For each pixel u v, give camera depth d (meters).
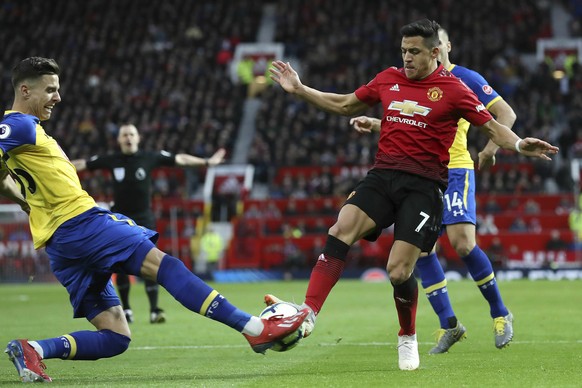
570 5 135.12
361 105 22.34
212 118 114.12
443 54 27.45
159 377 20.83
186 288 19.38
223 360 24.72
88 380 20.27
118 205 38.88
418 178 20.97
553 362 22.91
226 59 124.88
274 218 95.19
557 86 112.81
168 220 96.06
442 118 21.11
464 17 123.69
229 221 98.38
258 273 87.19
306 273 87.44
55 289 74.38
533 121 103.88
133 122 112.00
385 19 125.44
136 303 54.62
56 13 133.62
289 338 19.61
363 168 99.50
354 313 43.31
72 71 122.19
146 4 134.50
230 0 136.38
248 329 19.38
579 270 82.44
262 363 23.78
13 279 85.88
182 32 129.25
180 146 106.44
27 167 19.84
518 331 32.28
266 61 124.12
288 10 132.50
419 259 26.19
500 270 83.44
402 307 21.34
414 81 21.53
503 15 126.06
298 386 18.39
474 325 35.09
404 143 21.14
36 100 20.31
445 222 26.88
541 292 58.31
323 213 96.56
